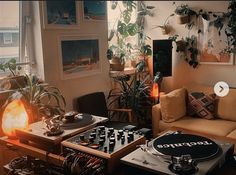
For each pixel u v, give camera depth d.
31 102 2.38
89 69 3.32
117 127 3.08
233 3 3.29
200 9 3.71
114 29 3.74
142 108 3.72
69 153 1.63
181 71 4.01
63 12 2.91
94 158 1.53
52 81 2.90
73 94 3.16
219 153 1.43
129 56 4.04
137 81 3.80
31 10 2.74
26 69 2.85
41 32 2.73
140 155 1.44
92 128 1.92
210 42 3.69
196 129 3.02
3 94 2.47
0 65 2.61
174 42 3.98
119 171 1.53
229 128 3.04
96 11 3.32
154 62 3.84
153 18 4.16
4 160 2.54
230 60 3.56
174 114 3.26
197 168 1.28
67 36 3.00
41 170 1.89
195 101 3.41
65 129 1.85
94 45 3.36
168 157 1.38
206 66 3.78
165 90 4.20
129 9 3.88
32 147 1.84
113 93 3.73
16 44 2.76
